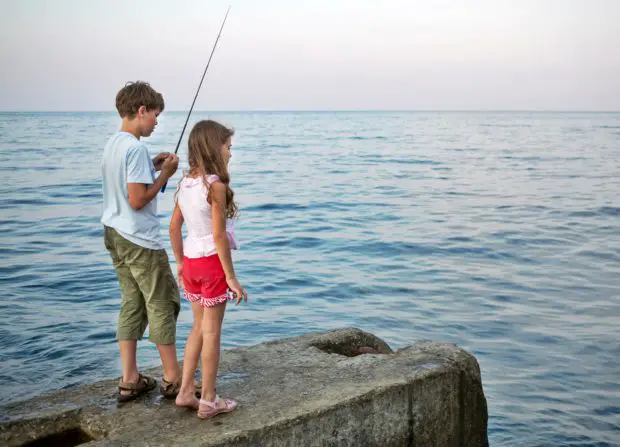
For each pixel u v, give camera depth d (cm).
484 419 407
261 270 1152
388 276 1116
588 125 13550
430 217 1769
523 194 2297
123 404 357
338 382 368
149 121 355
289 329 836
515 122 16962
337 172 3114
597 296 991
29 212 1783
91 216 1712
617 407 621
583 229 1573
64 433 345
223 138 328
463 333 826
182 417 337
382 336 814
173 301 363
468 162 3797
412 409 368
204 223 329
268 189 2405
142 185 339
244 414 332
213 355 329
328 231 1543
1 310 883
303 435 329
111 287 1003
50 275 1073
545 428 579
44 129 10131
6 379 656
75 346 750
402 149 5181
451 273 1139
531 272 1145
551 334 821
